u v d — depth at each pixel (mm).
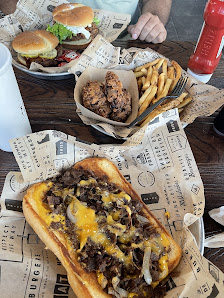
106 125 384
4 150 358
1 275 260
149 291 259
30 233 301
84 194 311
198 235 279
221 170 363
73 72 440
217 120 396
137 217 302
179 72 447
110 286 261
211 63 446
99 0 682
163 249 281
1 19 551
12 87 292
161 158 348
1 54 275
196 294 235
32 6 575
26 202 302
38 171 318
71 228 289
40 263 278
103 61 462
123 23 583
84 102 403
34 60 494
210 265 238
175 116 360
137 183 340
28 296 256
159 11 719
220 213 310
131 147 345
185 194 323
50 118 407
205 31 421
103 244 275
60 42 549
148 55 472
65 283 271
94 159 345
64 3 571
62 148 336
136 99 432
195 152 380
